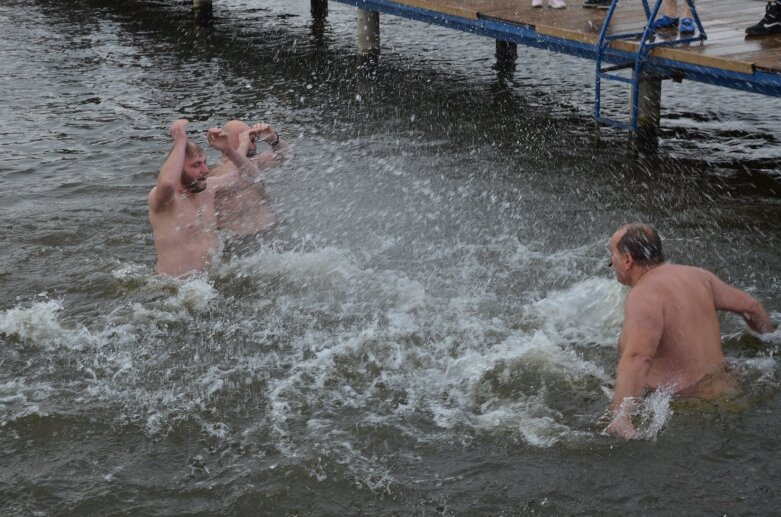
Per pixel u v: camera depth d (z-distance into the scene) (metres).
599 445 4.68
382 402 5.18
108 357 5.70
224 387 5.36
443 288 6.52
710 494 4.30
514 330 5.88
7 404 5.20
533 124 10.95
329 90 12.65
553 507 4.29
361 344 5.77
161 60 14.38
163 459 4.74
